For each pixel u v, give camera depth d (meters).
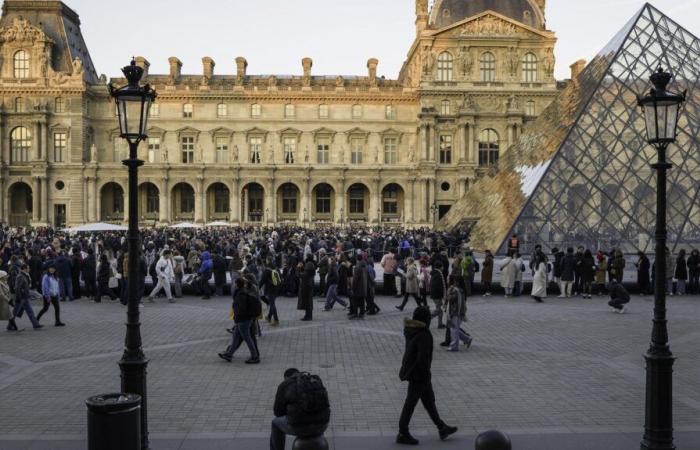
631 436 15.85
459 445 15.26
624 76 55.12
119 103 15.03
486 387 20.41
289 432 12.89
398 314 35.41
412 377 15.29
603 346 26.73
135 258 14.67
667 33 58.75
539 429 16.38
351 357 24.66
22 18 124.31
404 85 136.12
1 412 17.92
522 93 125.50
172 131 130.38
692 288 44.25
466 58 125.62
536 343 27.38
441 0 129.62
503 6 129.12
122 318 34.09
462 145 124.50
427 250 58.12
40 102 122.25
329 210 137.00
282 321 33.09
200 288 43.69
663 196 14.91
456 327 25.72
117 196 132.75
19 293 30.45
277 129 131.25
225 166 125.88
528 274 51.16
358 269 33.53
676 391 20.08
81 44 137.00
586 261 42.03
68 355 25.17
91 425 12.12
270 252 45.75
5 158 122.81
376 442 15.42
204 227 111.12
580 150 52.00
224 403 18.70
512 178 60.91
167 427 16.56
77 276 42.09
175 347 26.62
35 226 121.06
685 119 52.56
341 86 131.50
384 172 127.69
